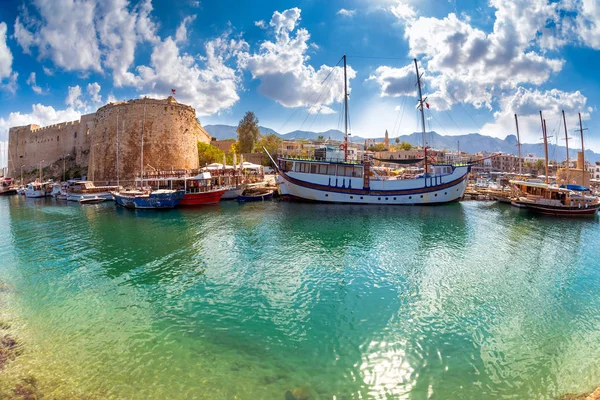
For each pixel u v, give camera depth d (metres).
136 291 14.79
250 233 26.25
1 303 13.55
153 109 58.41
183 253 20.66
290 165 46.00
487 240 24.77
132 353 10.09
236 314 12.66
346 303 13.64
